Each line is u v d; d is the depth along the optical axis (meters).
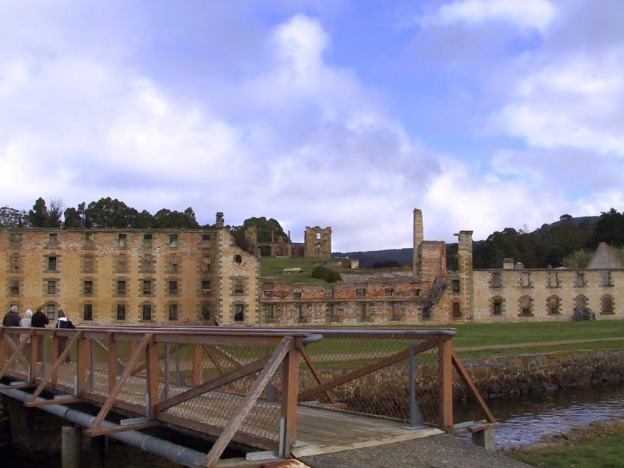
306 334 10.73
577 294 91.31
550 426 27.67
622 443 18.31
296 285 85.25
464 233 90.00
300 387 22.77
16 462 23.22
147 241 83.19
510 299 89.88
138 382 17.84
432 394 17.64
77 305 81.25
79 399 17.39
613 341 51.84
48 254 81.25
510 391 39.31
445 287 87.94
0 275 79.81
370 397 17.72
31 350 21.34
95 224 152.75
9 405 24.91
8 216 154.12
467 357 40.41
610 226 137.50
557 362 42.16
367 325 84.06
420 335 12.58
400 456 10.69
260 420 12.35
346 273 115.62
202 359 17.75
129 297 82.25
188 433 13.05
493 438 13.04
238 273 83.00
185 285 83.25
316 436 11.73
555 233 168.75
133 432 13.65
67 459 17.16
